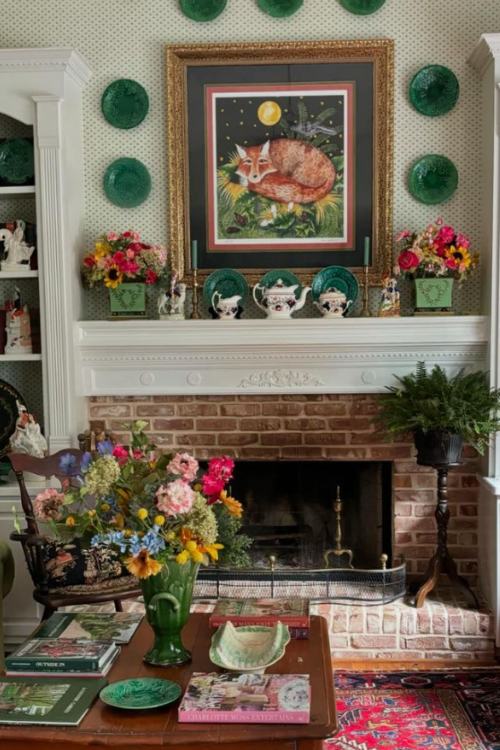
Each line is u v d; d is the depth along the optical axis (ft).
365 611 11.96
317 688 6.88
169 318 12.67
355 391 12.67
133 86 13.01
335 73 12.87
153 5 12.99
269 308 12.59
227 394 12.82
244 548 13.64
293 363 12.64
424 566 13.16
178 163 13.05
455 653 11.87
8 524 12.36
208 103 13.00
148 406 13.08
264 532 13.71
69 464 8.02
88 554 10.95
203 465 13.25
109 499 7.25
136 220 13.26
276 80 12.94
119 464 7.41
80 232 13.06
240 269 13.17
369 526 13.55
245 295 13.19
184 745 6.13
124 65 13.08
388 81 12.75
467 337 12.36
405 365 12.60
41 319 12.34
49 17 13.09
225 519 8.12
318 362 12.62
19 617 12.38
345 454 13.06
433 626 11.87
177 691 6.77
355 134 12.93
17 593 12.36
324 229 13.08
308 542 13.66
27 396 13.55
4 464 12.87
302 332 12.43
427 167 12.91
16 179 12.75
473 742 9.45
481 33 12.77
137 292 12.69
